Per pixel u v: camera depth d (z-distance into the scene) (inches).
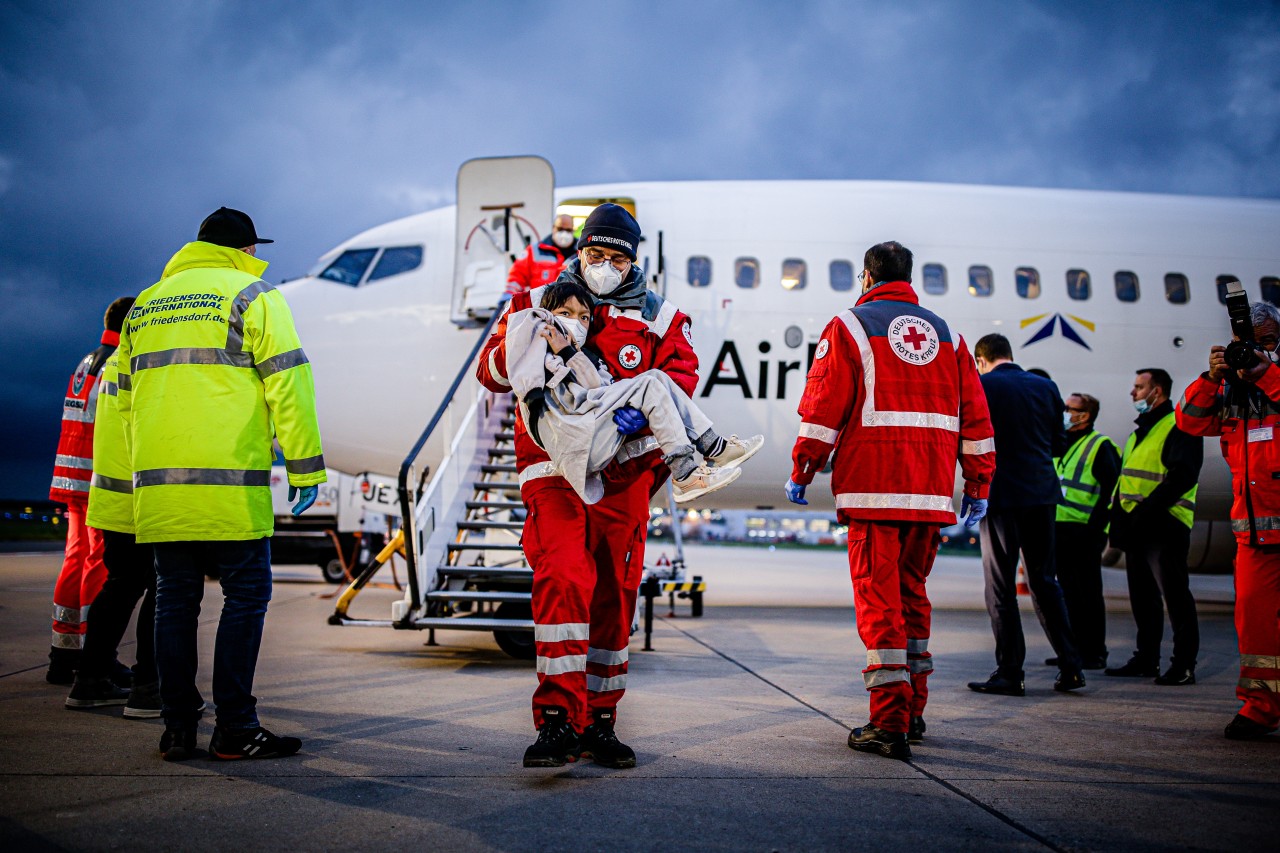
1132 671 189.9
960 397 120.0
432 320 329.4
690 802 87.7
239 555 103.7
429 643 218.8
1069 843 77.3
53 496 155.3
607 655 102.7
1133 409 336.5
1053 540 168.1
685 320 103.9
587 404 91.4
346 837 75.7
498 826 79.2
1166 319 341.4
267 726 121.1
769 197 343.0
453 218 347.6
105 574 154.2
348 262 352.2
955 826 81.6
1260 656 123.4
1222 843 77.8
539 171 323.9
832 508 349.1
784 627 274.8
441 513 204.5
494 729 120.3
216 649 103.2
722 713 135.7
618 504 100.0
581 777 96.5
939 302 332.2
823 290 326.6
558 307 95.8
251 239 112.3
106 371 130.7
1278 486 123.4
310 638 231.9
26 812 81.9
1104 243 347.6
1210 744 120.0
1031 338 333.7
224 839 74.9
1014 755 111.5
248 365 105.0
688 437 95.0
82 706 133.6
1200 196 378.3
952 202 350.9
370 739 113.5
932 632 276.7
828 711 138.0
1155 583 189.0
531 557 99.7
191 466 100.0
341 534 547.2
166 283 107.4
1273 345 135.5
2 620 255.1
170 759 101.9
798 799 89.4
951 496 115.8
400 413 329.4
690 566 792.9
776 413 321.1
